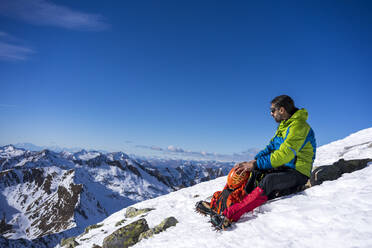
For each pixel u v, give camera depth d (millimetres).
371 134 22578
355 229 3076
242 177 4672
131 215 15859
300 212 4020
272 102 4723
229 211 4523
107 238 8523
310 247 3123
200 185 19156
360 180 4594
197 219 7152
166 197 18016
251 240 3883
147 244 6277
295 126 4301
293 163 4574
